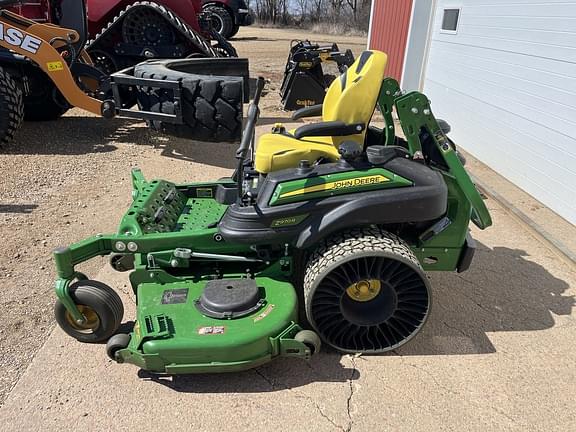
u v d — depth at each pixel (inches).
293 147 119.3
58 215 180.2
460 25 277.6
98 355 115.4
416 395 105.6
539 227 178.2
